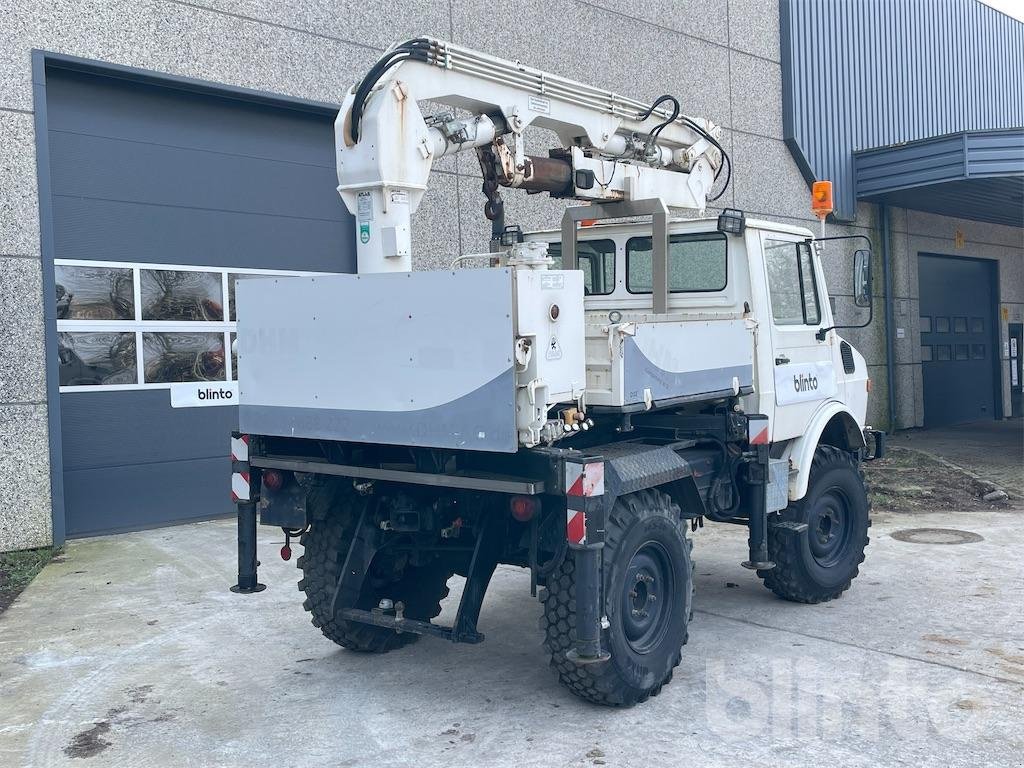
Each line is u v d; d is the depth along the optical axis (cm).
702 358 515
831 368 659
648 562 466
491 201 543
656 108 645
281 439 507
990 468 1232
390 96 473
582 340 433
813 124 1472
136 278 849
